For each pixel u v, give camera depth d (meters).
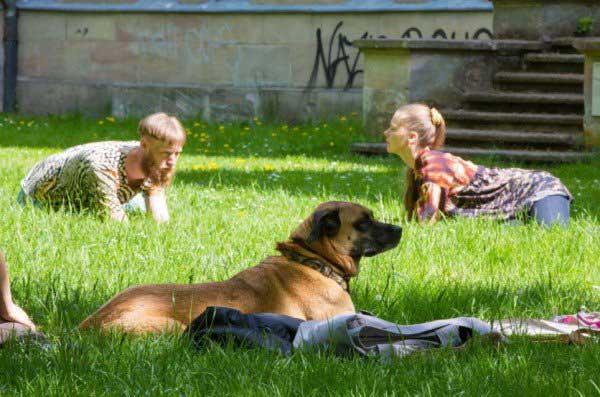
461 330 6.82
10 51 34.50
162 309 6.75
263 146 24.30
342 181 17.44
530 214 12.46
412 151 12.58
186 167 19.55
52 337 6.99
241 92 32.22
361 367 6.20
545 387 5.89
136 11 33.28
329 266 7.16
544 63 23.70
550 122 22.12
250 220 12.41
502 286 9.09
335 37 31.03
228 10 32.16
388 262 9.83
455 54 23.52
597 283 9.48
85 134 26.64
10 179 16.34
